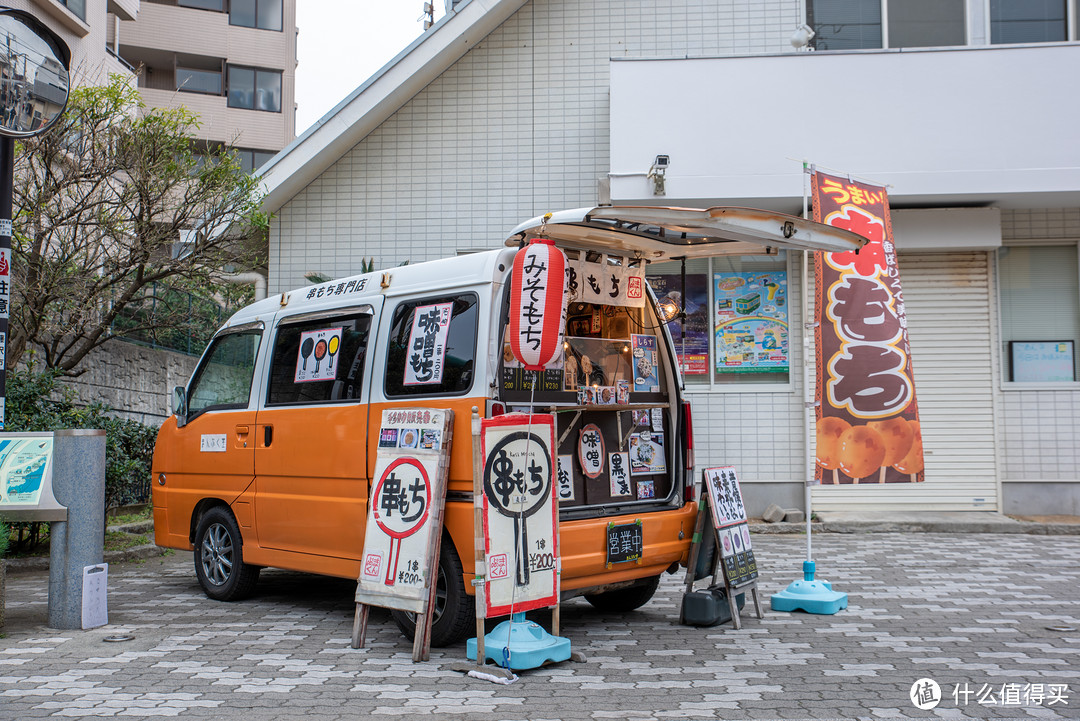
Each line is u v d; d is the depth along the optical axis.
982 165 10.45
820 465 6.95
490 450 4.91
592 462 5.79
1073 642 5.50
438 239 12.12
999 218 11.05
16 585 7.74
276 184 11.79
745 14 11.86
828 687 4.55
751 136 10.71
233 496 6.84
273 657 5.20
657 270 11.76
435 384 5.44
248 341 7.12
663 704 4.28
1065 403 11.31
